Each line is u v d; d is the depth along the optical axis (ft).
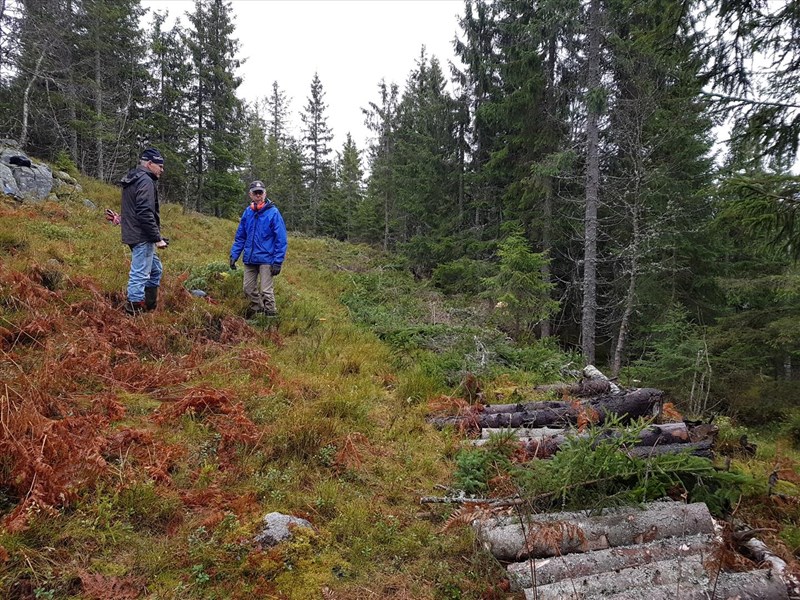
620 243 45.70
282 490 10.25
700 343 30.71
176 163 70.85
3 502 8.16
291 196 126.82
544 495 10.32
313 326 24.17
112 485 9.13
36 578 6.98
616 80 40.86
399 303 37.68
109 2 66.33
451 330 26.50
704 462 10.81
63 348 13.35
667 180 39.68
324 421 12.91
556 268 51.78
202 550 8.04
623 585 7.96
